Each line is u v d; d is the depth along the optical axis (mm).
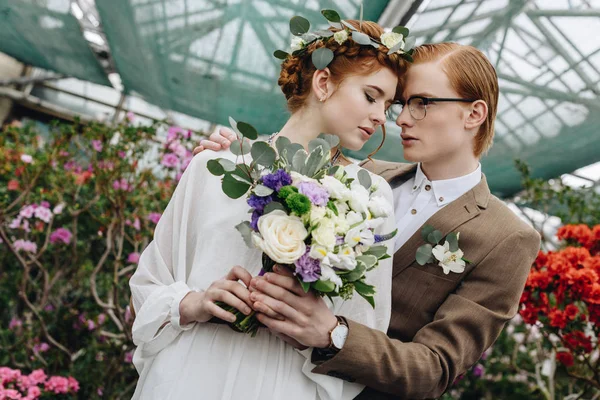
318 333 1243
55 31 4027
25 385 2971
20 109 7523
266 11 2994
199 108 4445
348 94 1364
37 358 3652
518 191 4773
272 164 1229
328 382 1311
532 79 3109
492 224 1666
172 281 1397
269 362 1282
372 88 1366
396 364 1343
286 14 2986
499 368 4551
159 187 3914
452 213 1700
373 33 1441
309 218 1142
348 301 1408
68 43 4168
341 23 1432
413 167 1937
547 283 2766
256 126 4453
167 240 1458
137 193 3932
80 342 3900
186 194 1425
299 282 1204
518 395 4379
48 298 4121
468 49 1724
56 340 3885
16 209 4203
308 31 1457
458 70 1646
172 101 4484
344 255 1114
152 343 1327
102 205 3994
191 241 1413
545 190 3969
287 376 1283
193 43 3434
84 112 7594
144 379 1362
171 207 1479
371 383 1352
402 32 1423
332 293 1196
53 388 3133
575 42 2766
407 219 1790
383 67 1381
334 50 1398
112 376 3545
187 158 3861
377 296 1445
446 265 1604
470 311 1522
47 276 3756
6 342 3750
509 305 1574
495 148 3920
